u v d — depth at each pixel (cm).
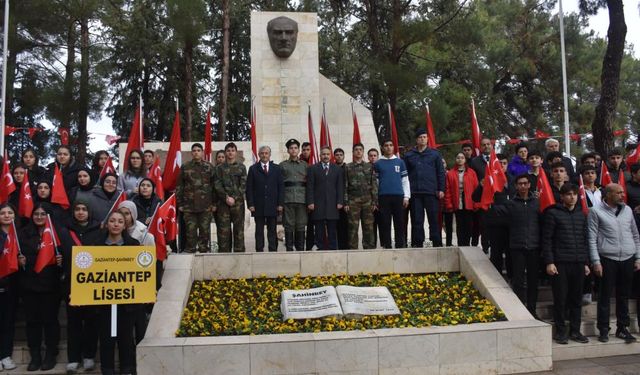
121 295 531
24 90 2255
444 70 2744
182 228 859
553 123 3200
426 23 1919
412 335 576
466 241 909
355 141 1227
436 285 738
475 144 941
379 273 766
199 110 2798
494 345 593
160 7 2561
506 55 2911
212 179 823
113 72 2714
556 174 730
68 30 2186
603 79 1312
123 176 772
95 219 636
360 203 847
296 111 1433
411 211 868
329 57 2917
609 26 1312
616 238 664
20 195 686
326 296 661
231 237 827
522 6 3069
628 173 841
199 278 732
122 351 550
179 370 536
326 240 855
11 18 1941
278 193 827
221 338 563
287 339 559
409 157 879
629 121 3909
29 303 571
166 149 1233
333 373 559
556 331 662
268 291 696
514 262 701
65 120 2062
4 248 562
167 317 606
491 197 762
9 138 2584
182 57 2602
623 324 673
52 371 575
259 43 1444
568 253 654
